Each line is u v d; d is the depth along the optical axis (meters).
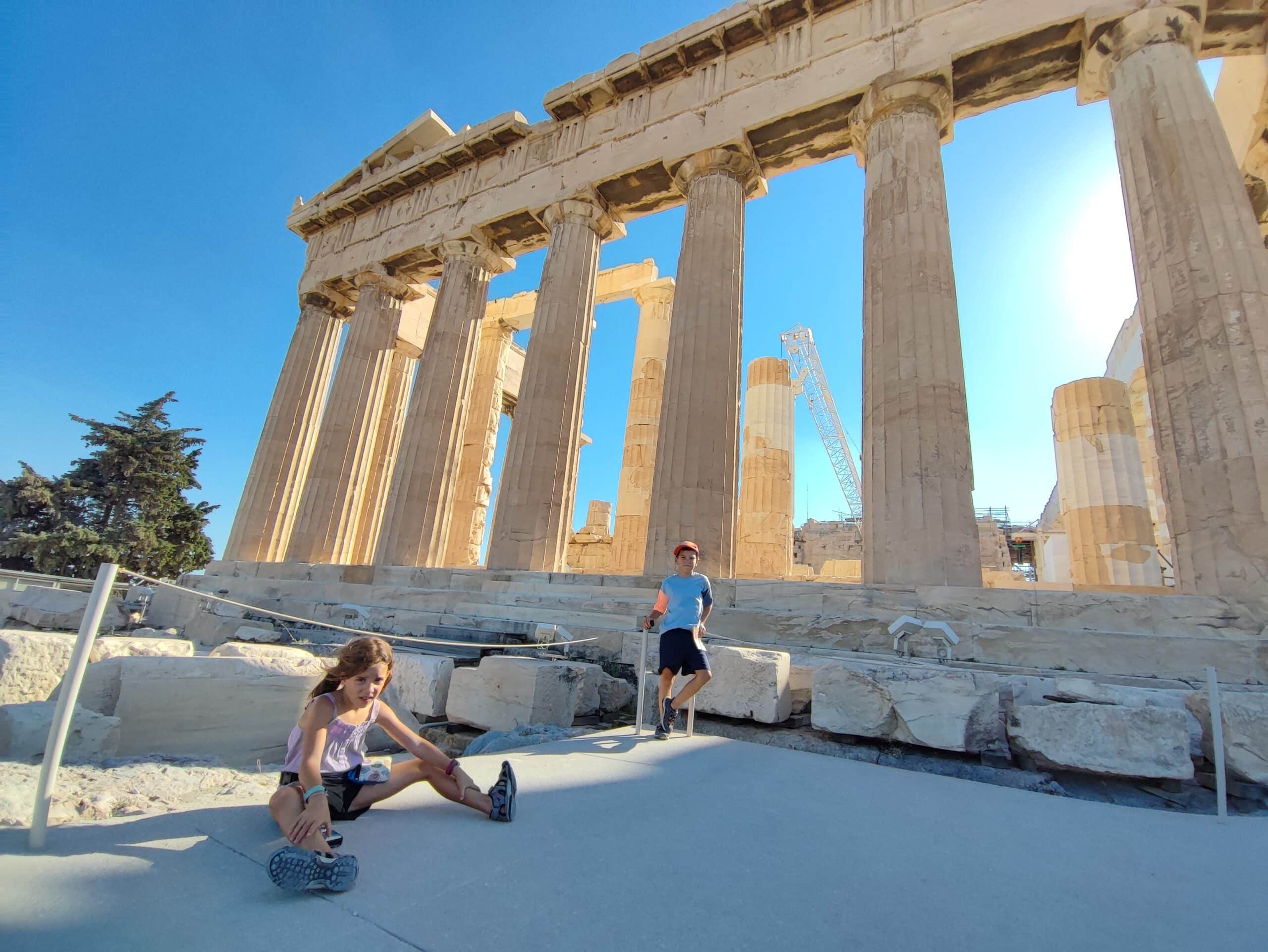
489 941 1.79
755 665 5.91
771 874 2.42
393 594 12.28
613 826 2.88
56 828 2.52
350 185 20.70
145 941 1.69
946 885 2.40
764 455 18.89
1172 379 7.90
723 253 12.12
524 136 16.28
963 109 11.55
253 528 17.42
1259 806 4.30
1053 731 4.72
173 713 4.70
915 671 5.33
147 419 35.06
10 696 4.14
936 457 8.56
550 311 13.83
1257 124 11.76
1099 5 9.72
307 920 1.88
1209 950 1.95
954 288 9.61
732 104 12.84
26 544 29.25
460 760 4.16
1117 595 6.89
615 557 18.41
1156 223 8.49
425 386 15.36
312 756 2.59
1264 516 6.82
